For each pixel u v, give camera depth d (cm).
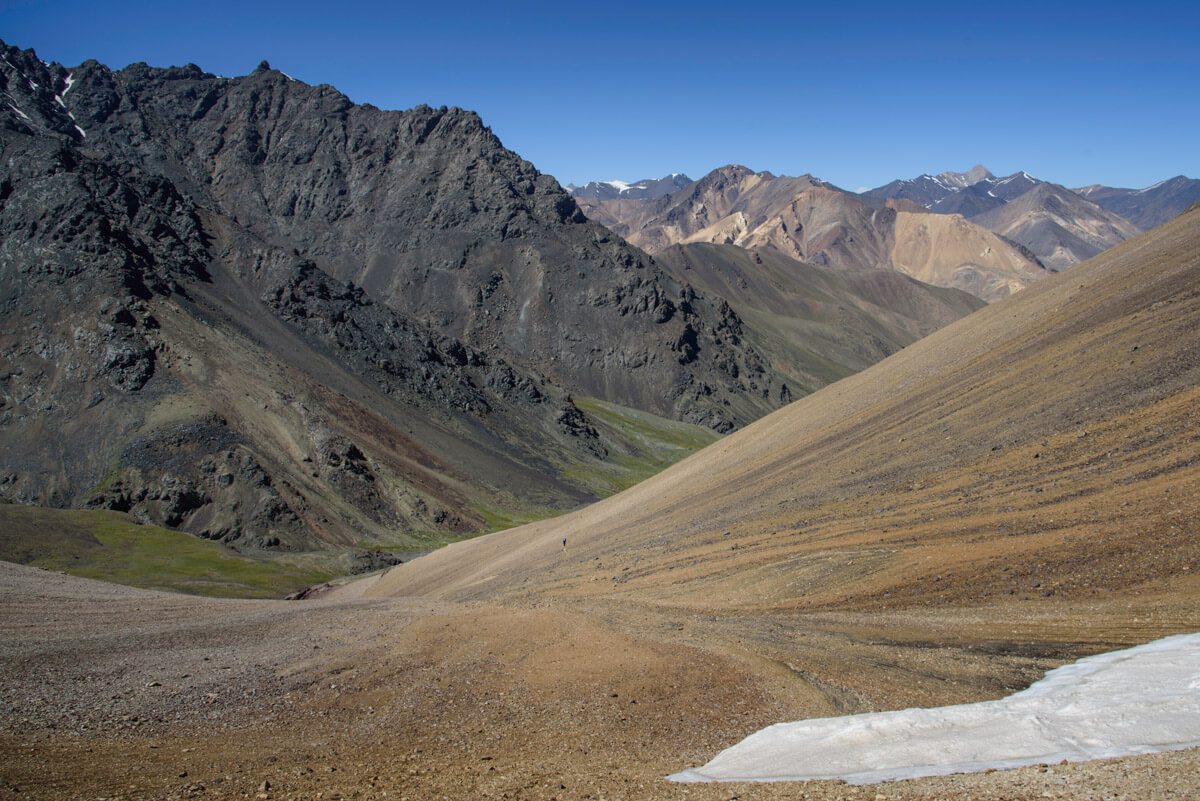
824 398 8500
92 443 14138
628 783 1622
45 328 15900
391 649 2923
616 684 2381
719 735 1991
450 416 19750
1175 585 2747
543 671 2559
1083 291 6631
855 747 1628
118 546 10500
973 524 3875
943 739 1574
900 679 2294
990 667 2322
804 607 3494
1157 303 5269
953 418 5531
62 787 1655
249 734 2139
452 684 2503
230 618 3875
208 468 13688
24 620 3675
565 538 7462
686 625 3183
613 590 4803
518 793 1589
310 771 1812
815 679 2325
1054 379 5178
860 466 5553
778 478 6206
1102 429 4228
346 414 16762
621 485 19450
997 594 3114
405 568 9256
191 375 15625
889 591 3425
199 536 12250
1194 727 1431
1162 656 2016
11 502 11738
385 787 1669
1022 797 1197
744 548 4791
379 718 2261
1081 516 3500
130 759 1891
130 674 2697
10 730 2062
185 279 19112
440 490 15975
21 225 17600
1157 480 3509
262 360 17112
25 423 14588
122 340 15538
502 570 7125
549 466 19500
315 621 3634
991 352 6506
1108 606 2730
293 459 14750
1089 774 1252
